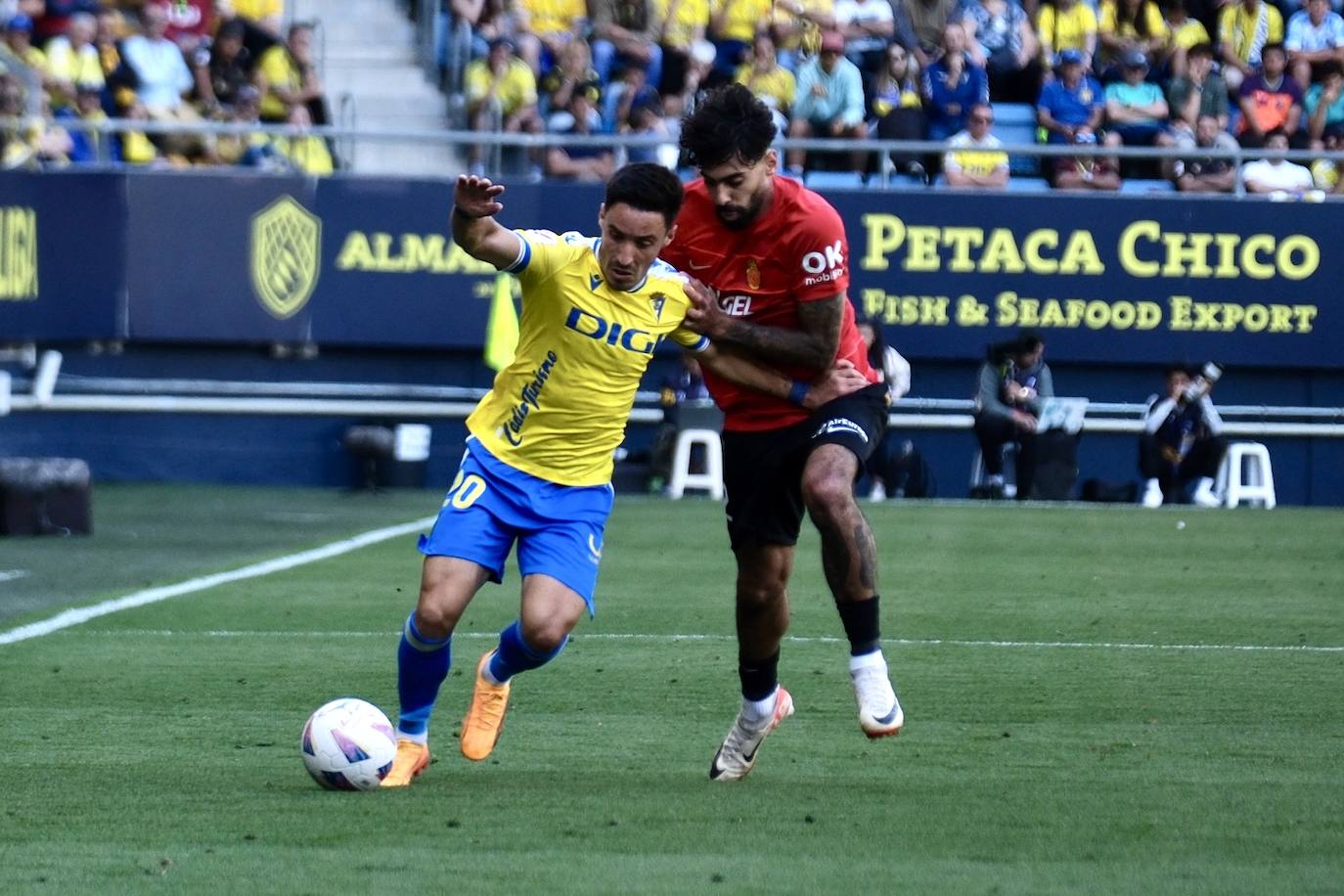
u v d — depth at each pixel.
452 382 59.03
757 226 18.89
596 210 57.69
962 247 58.03
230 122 62.41
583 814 17.05
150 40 62.88
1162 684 25.48
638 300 17.97
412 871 14.73
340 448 59.09
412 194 58.03
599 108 63.28
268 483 59.16
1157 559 42.09
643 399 58.88
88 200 57.31
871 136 63.44
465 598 17.95
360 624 30.75
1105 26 68.31
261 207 57.78
